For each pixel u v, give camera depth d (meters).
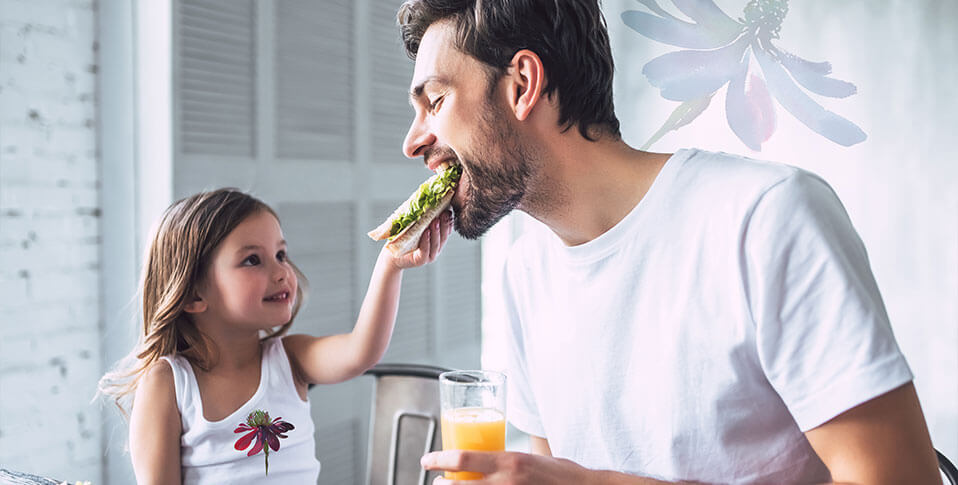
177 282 1.37
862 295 0.74
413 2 0.96
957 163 2.63
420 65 0.95
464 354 3.23
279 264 1.43
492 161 0.93
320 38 2.48
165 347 1.38
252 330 1.43
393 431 1.56
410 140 1.01
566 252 0.99
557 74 0.89
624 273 0.93
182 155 2.06
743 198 0.83
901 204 2.73
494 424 0.98
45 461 2.06
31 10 1.98
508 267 1.13
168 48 2.02
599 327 0.96
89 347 2.17
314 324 2.48
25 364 2.01
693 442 0.90
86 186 2.14
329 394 2.54
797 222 0.78
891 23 2.70
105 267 2.19
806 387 0.76
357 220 2.65
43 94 2.02
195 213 1.39
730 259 0.83
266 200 2.29
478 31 0.89
